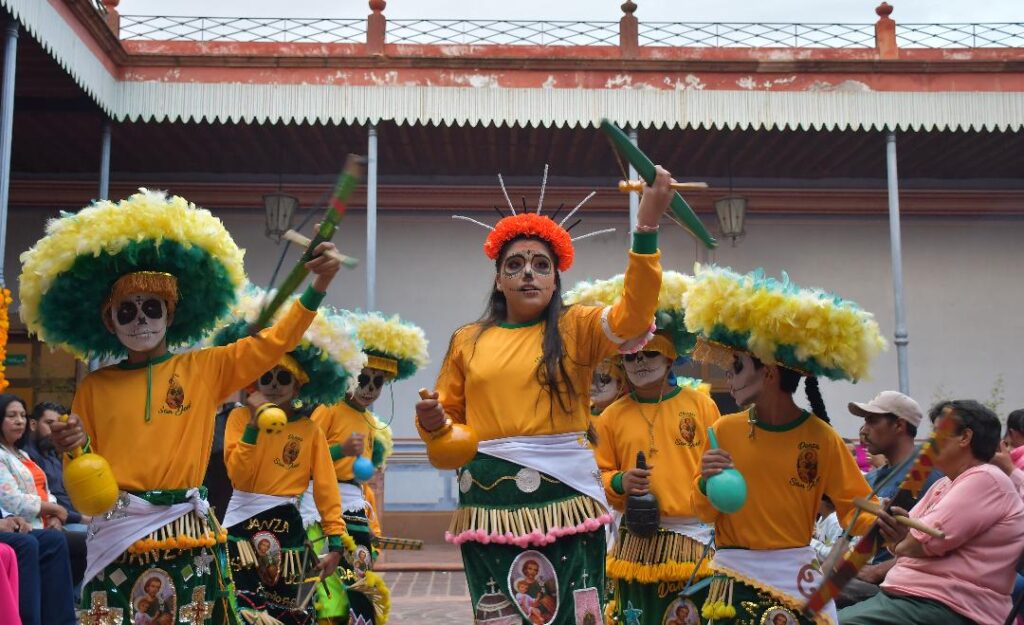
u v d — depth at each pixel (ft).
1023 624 15.47
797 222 51.57
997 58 44.86
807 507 13.35
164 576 13.17
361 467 22.43
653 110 41.39
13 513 20.61
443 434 12.85
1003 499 14.46
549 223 13.88
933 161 49.03
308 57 40.45
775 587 13.10
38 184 49.70
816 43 44.86
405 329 24.45
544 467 12.97
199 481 13.64
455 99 41.01
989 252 51.83
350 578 20.95
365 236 50.44
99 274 13.89
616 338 12.92
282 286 12.87
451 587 35.27
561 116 41.22
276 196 48.01
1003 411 50.52
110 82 39.27
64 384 47.01
